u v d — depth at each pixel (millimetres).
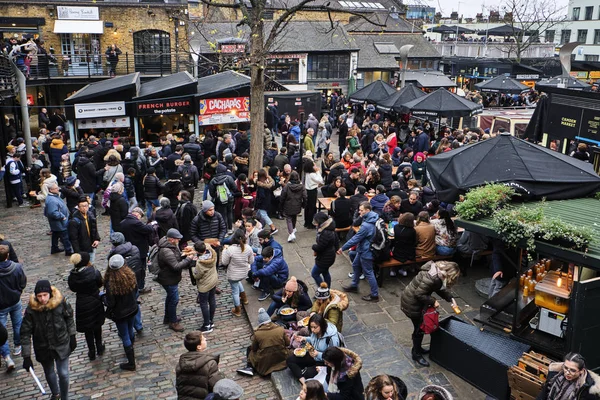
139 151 15688
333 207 12211
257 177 13562
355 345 8711
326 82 41750
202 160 18312
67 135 21875
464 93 38062
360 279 11078
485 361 7324
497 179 8742
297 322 8797
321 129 22438
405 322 9398
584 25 64000
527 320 8180
